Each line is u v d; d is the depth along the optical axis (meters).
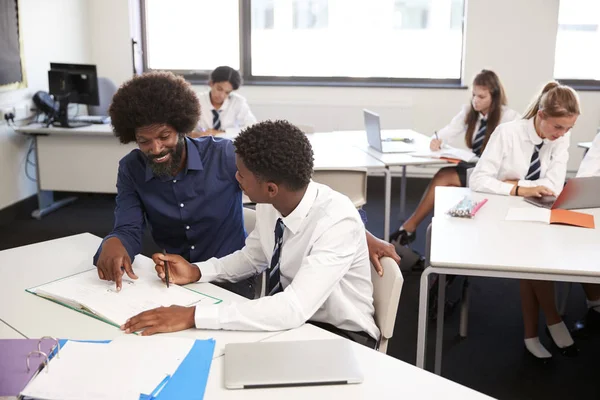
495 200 2.76
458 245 2.16
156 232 2.09
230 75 4.52
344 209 1.64
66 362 1.28
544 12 5.50
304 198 1.64
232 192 2.02
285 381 1.25
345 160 3.70
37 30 5.05
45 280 1.79
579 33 5.69
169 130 1.78
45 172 4.89
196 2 6.06
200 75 6.19
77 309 1.58
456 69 5.91
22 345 1.37
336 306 1.65
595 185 2.60
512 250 2.11
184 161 1.95
